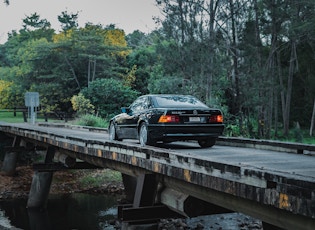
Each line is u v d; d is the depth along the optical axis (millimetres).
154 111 12539
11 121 46531
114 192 24469
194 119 12430
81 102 45438
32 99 37500
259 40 35531
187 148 13508
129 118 14047
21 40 101000
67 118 49250
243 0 35094
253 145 13570
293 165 9070
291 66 44125
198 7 32281
